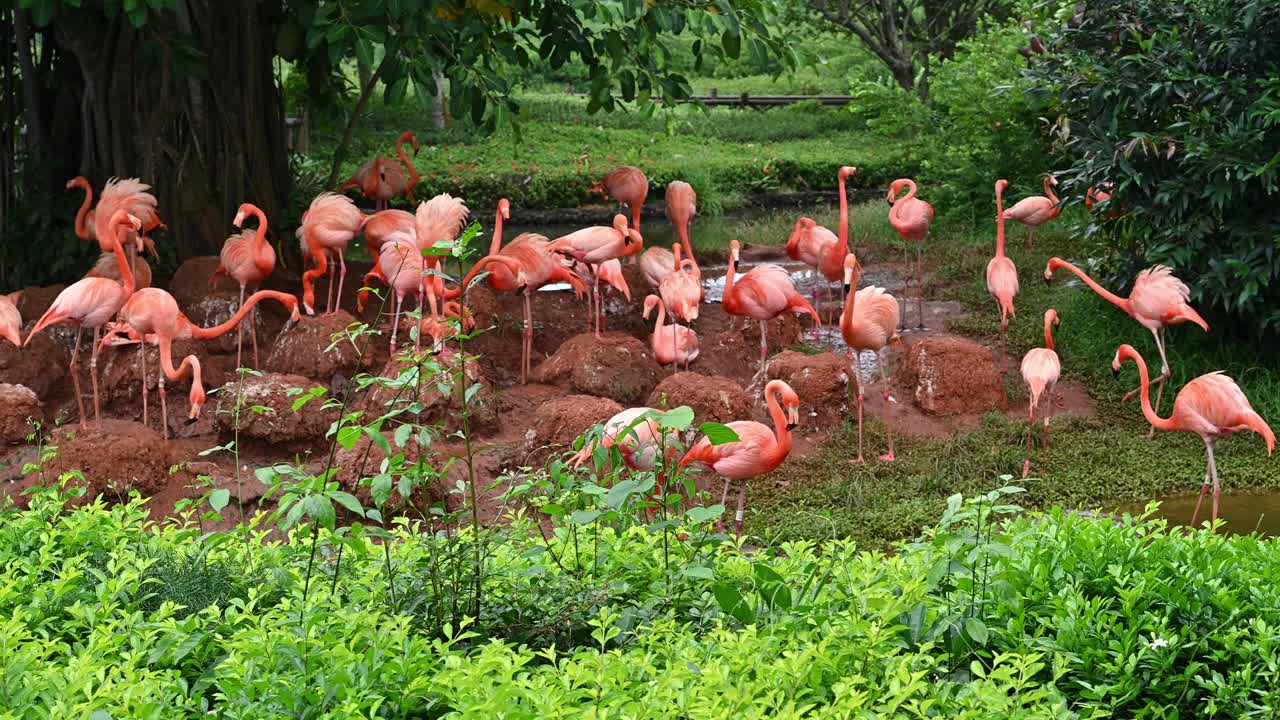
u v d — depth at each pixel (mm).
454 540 4406
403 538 5383
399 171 13086
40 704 3539
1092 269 11039
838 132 26359
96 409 7906
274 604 4578
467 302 9688
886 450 8609
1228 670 4277
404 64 9750
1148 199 9773
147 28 10117
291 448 7867
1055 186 13742
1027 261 12523
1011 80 14500
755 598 4285
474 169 20656
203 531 6980
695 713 3188
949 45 24000
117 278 9164
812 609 4133
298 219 11227
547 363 9203
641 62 11180
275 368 8852
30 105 10883
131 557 4652
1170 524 7613
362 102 11805
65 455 7148
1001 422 8977
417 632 4121
